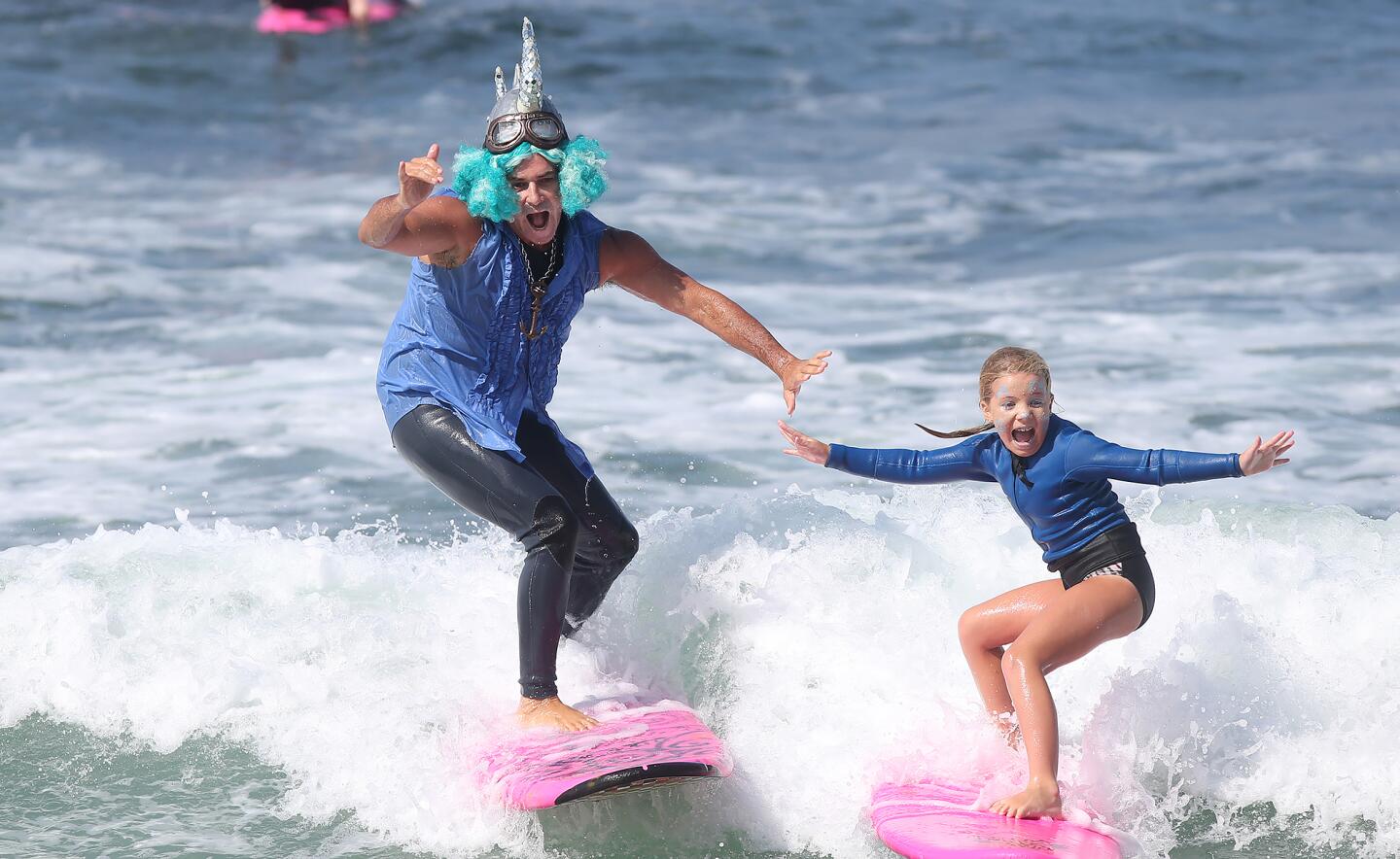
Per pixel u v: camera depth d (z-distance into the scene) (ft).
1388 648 63.52
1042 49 330.95
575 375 124.36
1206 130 250.57
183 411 114.62
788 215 192.95
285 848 56.18
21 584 72.49
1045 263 166.40
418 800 58.49
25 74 290.35
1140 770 59.31
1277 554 69.72
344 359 129.29
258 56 315.37
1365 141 235.40
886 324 141.79
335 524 92.17
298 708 65.41
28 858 55.11
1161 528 72.74
